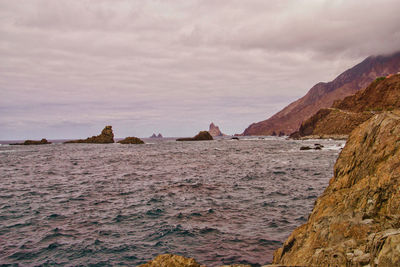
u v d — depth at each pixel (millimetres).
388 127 8555
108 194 24266
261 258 11492
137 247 12852
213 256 11773
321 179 30000
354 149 9961
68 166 49188
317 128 175250
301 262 6863
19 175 37938
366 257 5180
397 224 5871
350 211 7363
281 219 16188
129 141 155625
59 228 15445
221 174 35469
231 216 17000
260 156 63250
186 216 17188
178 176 34562
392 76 154375
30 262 11531
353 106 169000
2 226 15836
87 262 11500
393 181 6801
